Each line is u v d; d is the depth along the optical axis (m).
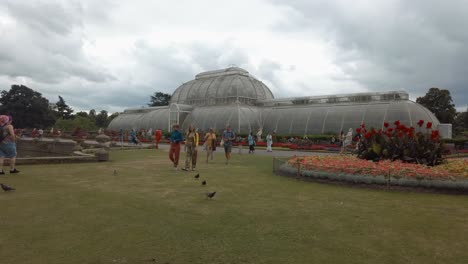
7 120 15.34
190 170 18.23
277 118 60.56
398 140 16.72
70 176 15.18
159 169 18.38
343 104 54.62
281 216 8.70
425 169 13.19
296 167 15.52
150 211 9.02
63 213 8.69
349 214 8.98
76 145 33.06
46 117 100.69
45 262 5.66
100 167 18.89
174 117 70.44
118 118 88.56
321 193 11.88
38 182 13.38
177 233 7.23
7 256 5.89
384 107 49.03
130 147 37.19
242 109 62.94
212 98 72.81
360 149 18.12
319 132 53.78
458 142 40.00
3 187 11.37
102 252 6.14
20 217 8.27
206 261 5.80
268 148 38.28
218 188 12.58
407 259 6.01
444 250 6.45
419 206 10.02
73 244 6.52
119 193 11.37
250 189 12.47
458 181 12.08
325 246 6.59
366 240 6.95
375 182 12.92
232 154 32.28
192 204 9.88
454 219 8.58
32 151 33.03
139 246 6.46
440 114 73.75
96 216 8.46
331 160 16.61
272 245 6.60
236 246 6.52
